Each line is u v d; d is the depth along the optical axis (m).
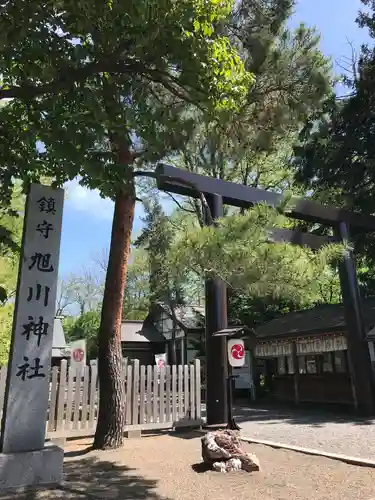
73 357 14.41
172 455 6.20
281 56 9.84
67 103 4.32
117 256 7.31
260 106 9.13
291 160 16.36
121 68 4.38
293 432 8.63
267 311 20.00
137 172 5.01
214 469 5.21
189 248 4.44
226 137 8.78
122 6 3.67
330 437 7.84
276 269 4.57
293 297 4.91
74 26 4.13
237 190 9.43
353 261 11.86
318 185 14.38
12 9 3.81
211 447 5.35
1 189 4.86
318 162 14.05
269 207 4.82
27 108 4.43
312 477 4.88
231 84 4.59
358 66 14.12
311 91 10.23
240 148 9.16
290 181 16.92
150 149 4.78
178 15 4.01
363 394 11.07
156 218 16.52
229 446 5.41
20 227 8.23
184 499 4.13
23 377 4.64
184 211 17.50
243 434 8.53
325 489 4.40
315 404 14.45
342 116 13.72
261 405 15.58
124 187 4.33
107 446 6.75
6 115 4.56
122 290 7.29
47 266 5.01
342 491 4.32
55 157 3.99
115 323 7.15
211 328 8.79
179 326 23.17
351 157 13.80
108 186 4.23
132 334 26.86
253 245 4.48
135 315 34.25
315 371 15.02
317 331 13.42
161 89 7.06
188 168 12.68
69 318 40.38
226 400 8.53
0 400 7.14
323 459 5.80
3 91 4.17
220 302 8.87
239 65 4.58
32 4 3.83
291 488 4.45
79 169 3.88
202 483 4.68
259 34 9.46
